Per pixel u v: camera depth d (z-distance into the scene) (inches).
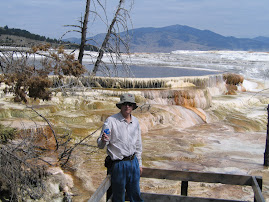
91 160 284.2
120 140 154.9
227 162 327.9
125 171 154.3
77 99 458.0
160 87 623.2
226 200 168.9
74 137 324.8
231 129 495.5
